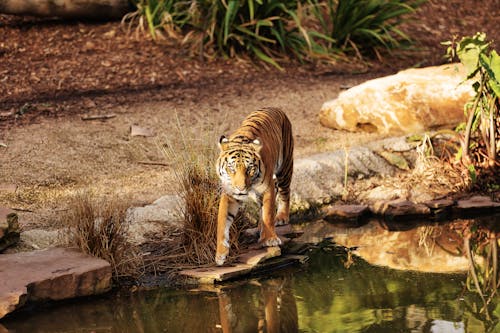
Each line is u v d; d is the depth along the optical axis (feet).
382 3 61.98
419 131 45.11
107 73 53.57
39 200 36.11
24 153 40.55
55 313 27.86
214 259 31.68
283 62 59.16
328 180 40.55
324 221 38.29
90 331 26.48
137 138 43.78
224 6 57.77
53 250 30.66
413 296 29.14
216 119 46.98
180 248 32.45
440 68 47.50
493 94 40.24
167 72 54.65
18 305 26.91
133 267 30.81
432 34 69.87
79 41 57.47
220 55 58.44
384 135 45.70
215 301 28.96
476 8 76.79
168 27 60.13
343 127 46.88
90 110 47.37
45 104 47.73
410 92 45.47
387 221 38.50
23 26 58.29
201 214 32.19
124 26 60.34
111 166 40.42
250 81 54.85
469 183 40.91
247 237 33.45
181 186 33.04
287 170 34.71
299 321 27.02
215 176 32.81
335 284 30.42
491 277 31.17
